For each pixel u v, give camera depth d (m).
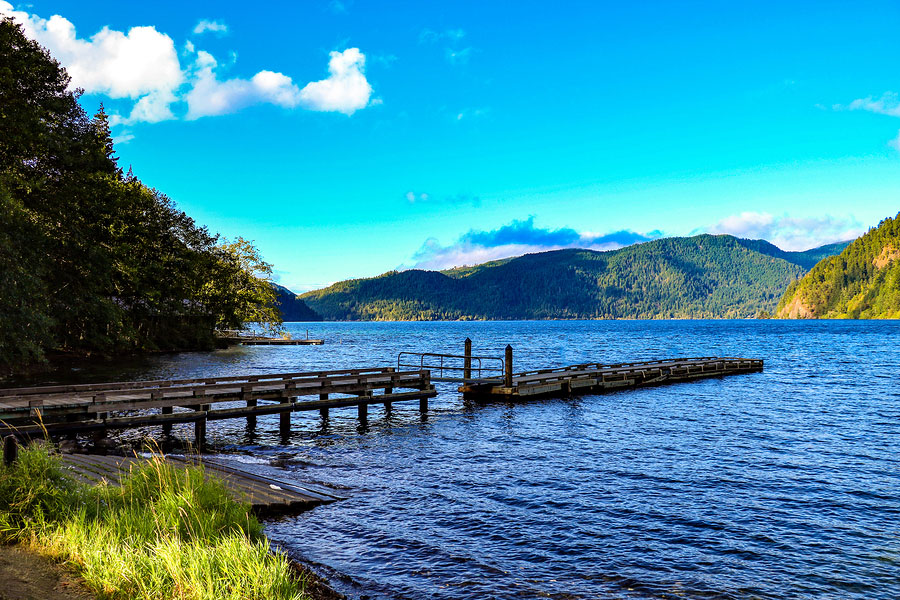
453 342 107.69
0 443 14.05
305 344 94.69
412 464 15.89
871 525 11.16
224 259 76.88
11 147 34.62
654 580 8.62
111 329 47.06
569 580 8.55
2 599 5.50
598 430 21.17
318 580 8.22
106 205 43.38
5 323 29.88
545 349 83.69
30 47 36.75
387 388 24.62
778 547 10.01
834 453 17.45
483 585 8.31
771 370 46.16
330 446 18.36
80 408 16.22
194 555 6.62
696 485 13.90
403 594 7.96
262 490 12.10
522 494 13.01
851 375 42.16
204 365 46.88
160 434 19.81
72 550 6.77
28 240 32.88
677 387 35.09
